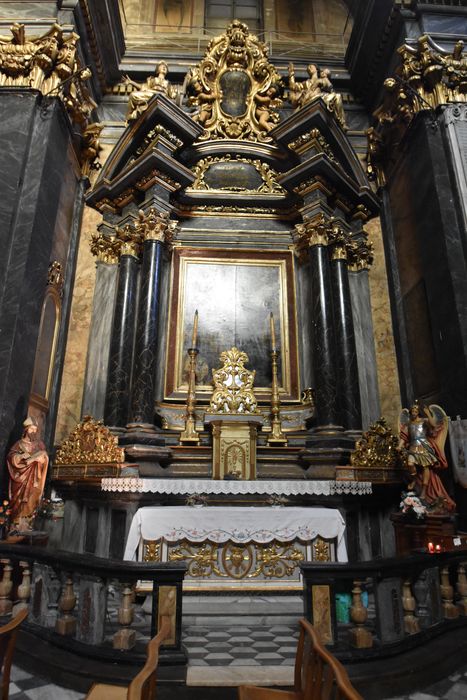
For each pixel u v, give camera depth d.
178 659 3.04
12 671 3.19
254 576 4.46
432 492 5.00
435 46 6.82
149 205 7.53
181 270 7.92
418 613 3.91
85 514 5.80
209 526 4.42
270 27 10.45
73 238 7.77
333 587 3.27
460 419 5.73
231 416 6.42
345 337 7.30
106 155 8.74
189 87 8.81
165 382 7.30
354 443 6.40
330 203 8.02
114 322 7.27
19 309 5.70
